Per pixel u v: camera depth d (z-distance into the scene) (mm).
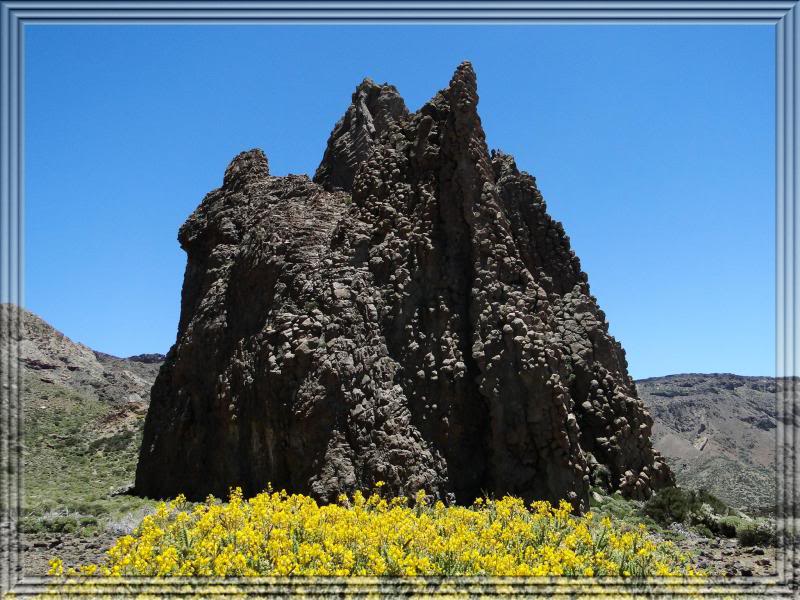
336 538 9750
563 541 10648
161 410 24047
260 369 18359
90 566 9016
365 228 19250
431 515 12711
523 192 22125
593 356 19906
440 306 17516
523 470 15789
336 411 16781
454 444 16422
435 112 19625
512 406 16141
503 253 18016
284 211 21172
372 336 17594
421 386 16922
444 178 18750
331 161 28891
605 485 18250
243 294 20641
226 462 19062
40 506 17438
